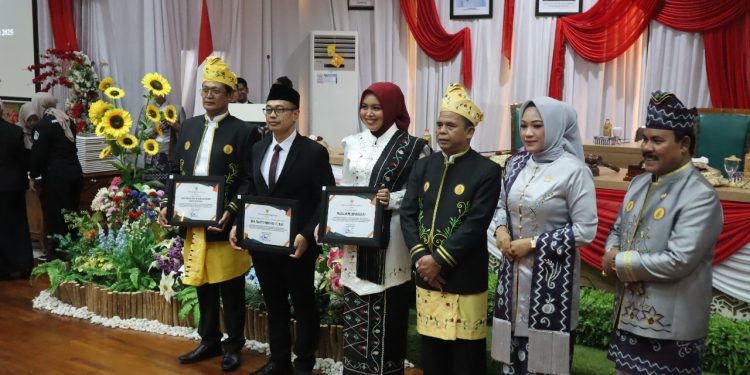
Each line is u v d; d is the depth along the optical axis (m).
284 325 3.25
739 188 3.34
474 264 2.51
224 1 7.51
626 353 2.27
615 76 6.44
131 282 4.14
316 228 2.88
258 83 7.72
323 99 7.21
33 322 4.05
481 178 2.48
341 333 3.46
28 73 7.41
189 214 3.24
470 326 2.52
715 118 4.68
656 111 2.14
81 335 3.84
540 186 2.41
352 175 2.89
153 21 7.05
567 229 2.35
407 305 2.90
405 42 7.31
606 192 3.55
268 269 3.12
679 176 2.16
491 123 6.99
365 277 2.80
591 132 6.55
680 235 2.10
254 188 3.20
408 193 2.67
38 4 7.32
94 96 6.19
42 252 5.69
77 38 7.50
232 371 3.36
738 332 3.07
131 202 4.57
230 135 3.30
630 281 2.21
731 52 5.79
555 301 2.36
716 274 3.30
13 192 4.86
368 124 2.86
